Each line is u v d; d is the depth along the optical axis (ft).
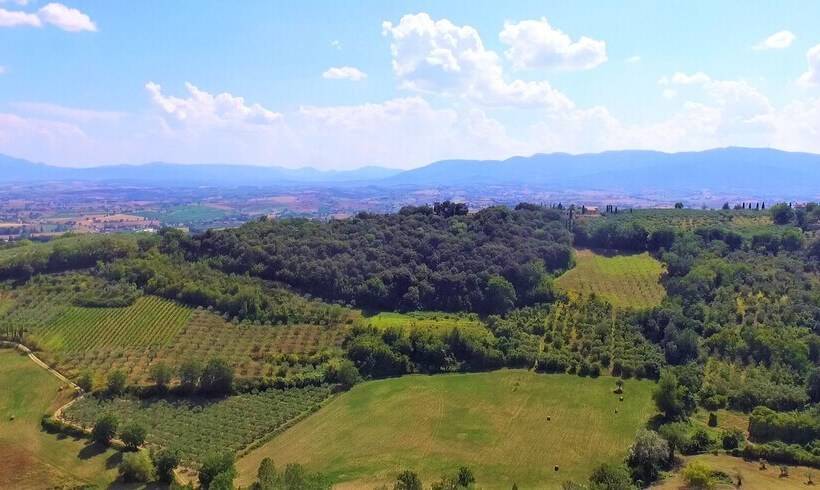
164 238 621.72
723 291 488.44
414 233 617.21
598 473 284.82
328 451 335.26
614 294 530.27
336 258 572.92
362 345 451.94
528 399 396.37
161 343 455.63
